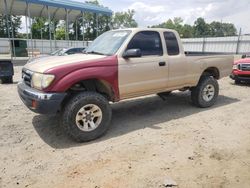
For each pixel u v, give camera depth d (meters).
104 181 3.11
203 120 5.43
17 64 18.86
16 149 4.00
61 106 4.32
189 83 5.97
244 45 30.17
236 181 3.11
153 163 3.54
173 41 5.61
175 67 5.54
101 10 22.75
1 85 9.65
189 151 3.91
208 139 4.39
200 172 3.31
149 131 4.78
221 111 6.14
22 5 22.23
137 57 4.89
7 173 3.31
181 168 3.41
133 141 4.31
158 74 5.25
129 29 5.13
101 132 4.44
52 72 3.95
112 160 3.63
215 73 6.77
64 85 4.00
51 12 25.36
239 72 9.53
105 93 4.80
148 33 5.18
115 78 4.59
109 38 5.31
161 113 5.95
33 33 45.62
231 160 3.63
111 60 4.53
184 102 6.98
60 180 3.15
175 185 3.01
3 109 6.12
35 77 4.14
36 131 4.75
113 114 5.89
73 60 4.38
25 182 3.12
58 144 4.21
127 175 3.24
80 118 4.22
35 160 3.66
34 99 3.99
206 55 6.23
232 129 4.89
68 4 20.52
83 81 4.52
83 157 3.74
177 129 4.88
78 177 3.21
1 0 20.69
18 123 5.16
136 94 5.08
